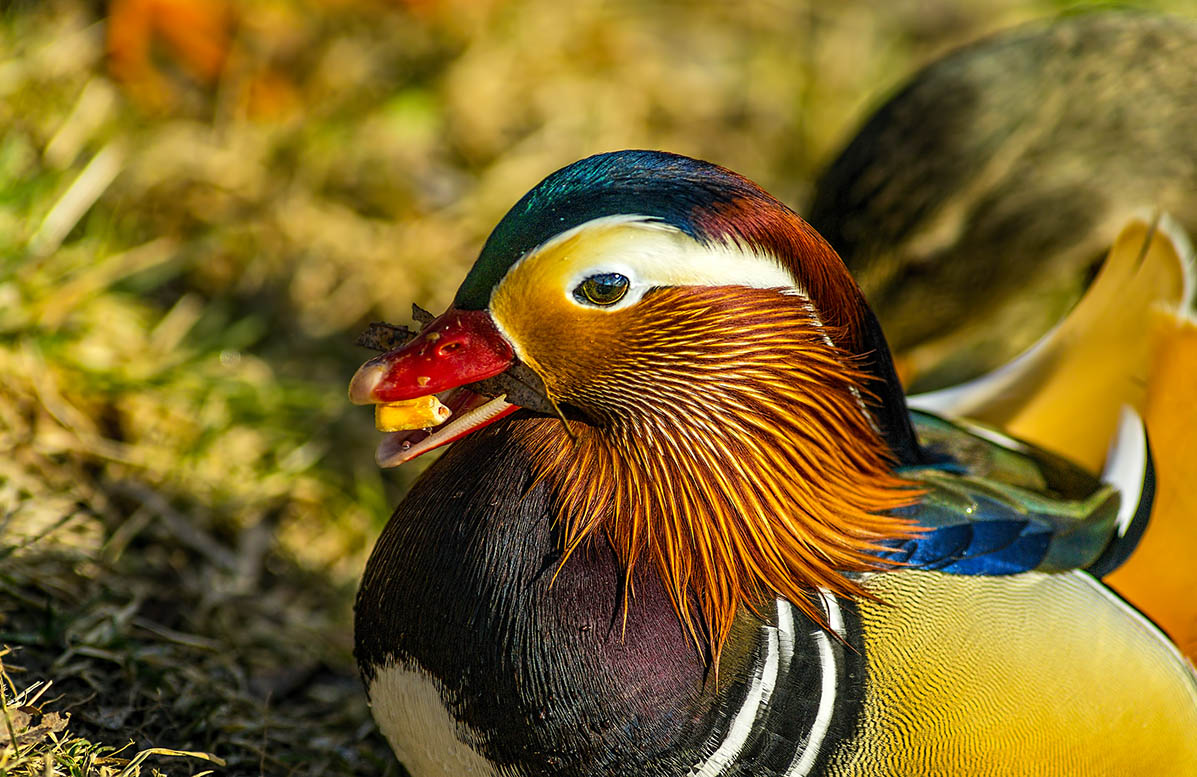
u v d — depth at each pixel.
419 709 4.34
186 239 7.98
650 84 10.04
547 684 4.11
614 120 9.73
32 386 6.45
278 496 7.04
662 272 3.99
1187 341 6.18
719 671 4.14
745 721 4.15
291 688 6.07
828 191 7.46
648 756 4.13
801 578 4.28
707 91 10.26
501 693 4.14
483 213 8.96
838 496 4.36
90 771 4.69
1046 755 4.34
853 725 4.18
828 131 10.16
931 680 4.21
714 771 4.17
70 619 5.46
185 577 6.34
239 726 5.52
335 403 7.50
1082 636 4.48
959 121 7.56
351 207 8.70
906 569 4.36
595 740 4.12
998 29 10.87
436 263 8.63
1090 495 5.10
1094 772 4.48
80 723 5.10
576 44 9.95
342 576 6.94
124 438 6.77
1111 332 6.14
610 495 4.27
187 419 6.91
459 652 4.18
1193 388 6.05
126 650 5.47
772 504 4.26
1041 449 5.52
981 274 7.61
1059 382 6.09
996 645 4.30
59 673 5.22
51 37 7.59
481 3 9.63
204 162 8.18
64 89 7.54
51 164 7.22
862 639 4.21
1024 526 4.62
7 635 5.31
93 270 6.88
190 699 5.47
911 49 10.78
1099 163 7.76
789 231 4.12
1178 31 8.16
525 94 9.62
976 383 6.24
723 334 4.10
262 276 8.09
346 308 8.28
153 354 7.03
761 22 10.71
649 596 4.18
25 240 6.71
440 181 9.09
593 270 3.96
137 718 5.28
